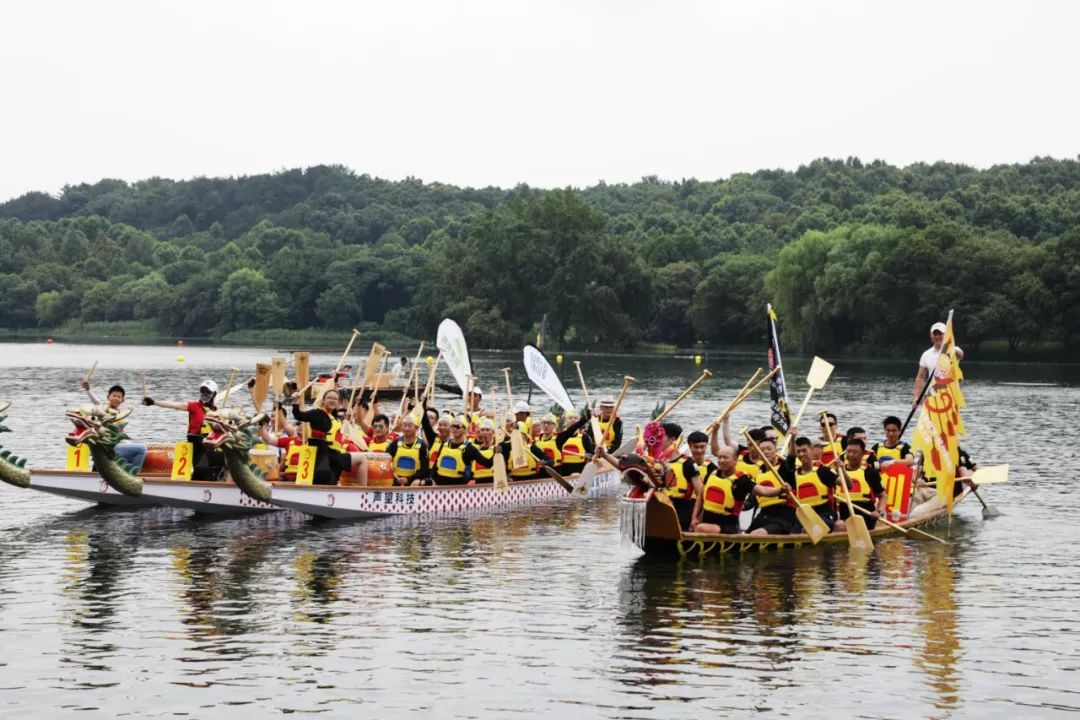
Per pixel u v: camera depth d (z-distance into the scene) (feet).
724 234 595.47
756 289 398.01
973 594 51.49
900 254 325.01
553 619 46.78
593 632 44.93
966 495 81.35
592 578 54.19
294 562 57.26
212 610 47.70
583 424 83.87
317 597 50.14
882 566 57.21
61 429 116.88
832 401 172.65
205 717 35.70
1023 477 91.20
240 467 65.41
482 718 35.83
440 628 45.37
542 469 81.56
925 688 38.75
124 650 42.11
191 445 71.36
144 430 119.55
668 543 58.29
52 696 37.32
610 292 386.93
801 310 350.84
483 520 70.74
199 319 532.73
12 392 173.99
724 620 46.85
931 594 51.44
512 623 46.16
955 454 69.26
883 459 69.21
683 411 149.59
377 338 480.64
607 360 326.65
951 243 335.47
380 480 72.08
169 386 193.67
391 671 40.04
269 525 67.72
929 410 69.31
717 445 68.80
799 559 58.70
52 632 44.24
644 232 607.37
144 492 67.92
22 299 592.60
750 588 52.34
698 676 39.78
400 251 561.02
